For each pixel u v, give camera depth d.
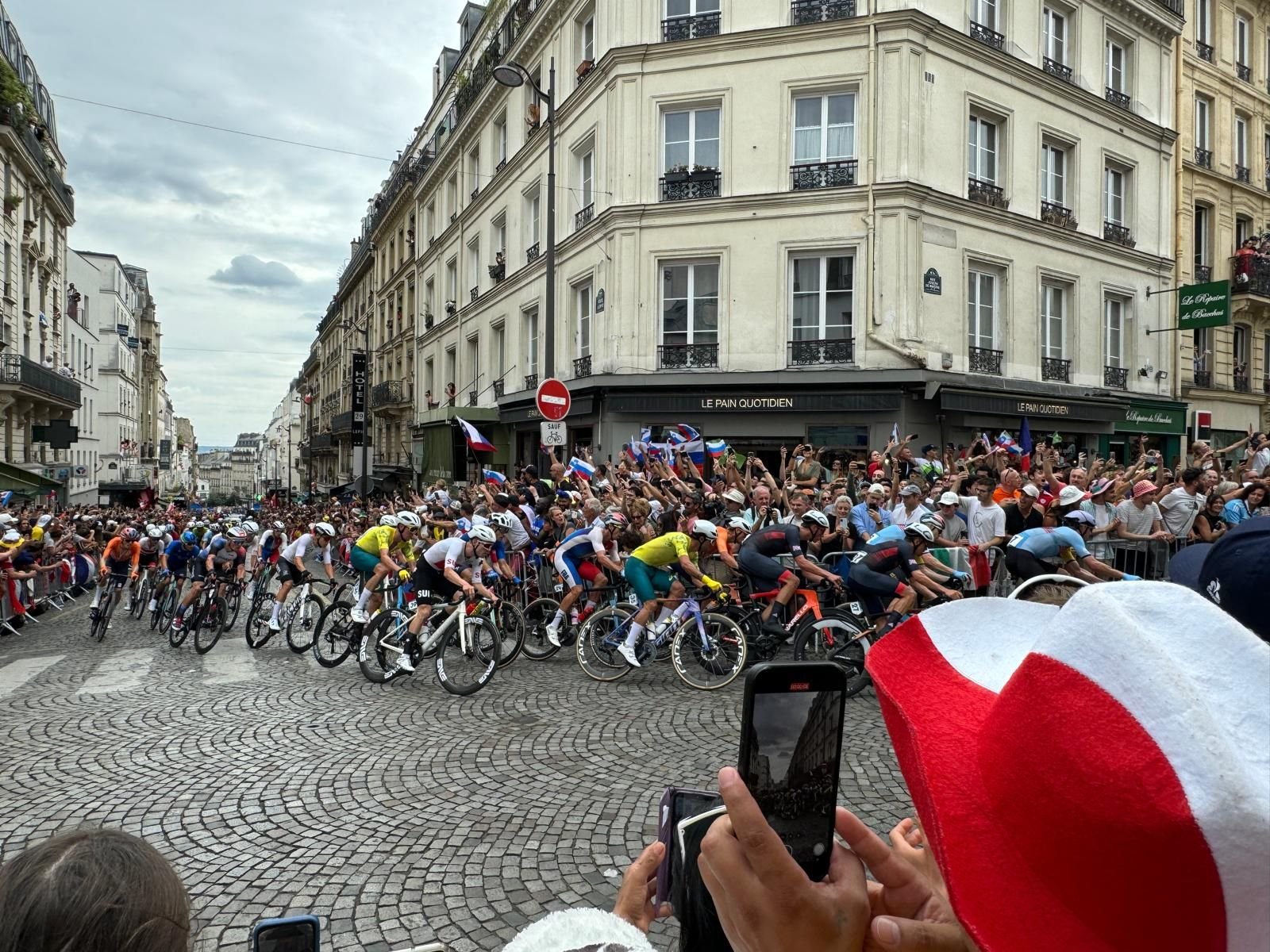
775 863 0.82
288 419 105.00
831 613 7.14
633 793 4.74
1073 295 17.58
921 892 0.98
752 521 9.22
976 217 15.66
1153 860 0.61
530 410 19.45
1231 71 21.58
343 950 3.20
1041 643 0.74
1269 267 21.62
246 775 5.06
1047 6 17.16
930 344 14.93
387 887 3.67
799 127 15.34
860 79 14.74
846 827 0.97
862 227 14.74
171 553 10.94
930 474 11.72
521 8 20.89
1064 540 6.48
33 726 6.15
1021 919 0.71
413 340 32.84
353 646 8.07
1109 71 18.45
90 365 47.94
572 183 18.20
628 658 7.37
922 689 0.96
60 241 36.06
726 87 15.41
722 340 15.48
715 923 1.20
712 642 7.24
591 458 16.61
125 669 8.13
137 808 4.56
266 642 9.27
